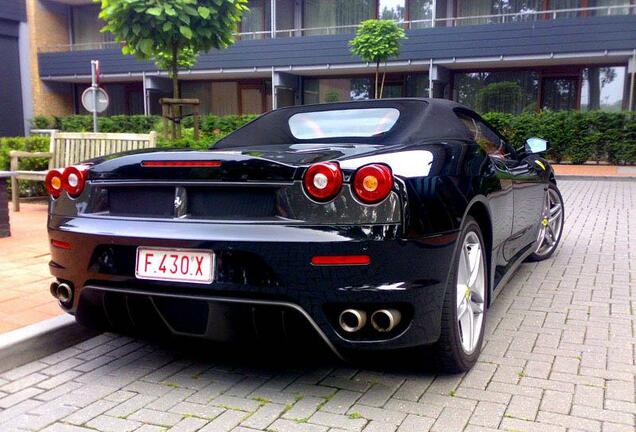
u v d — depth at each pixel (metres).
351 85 21.34
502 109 19.28
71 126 21.84
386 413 2.57
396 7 20.89
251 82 22.78
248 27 22.98
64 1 24.25
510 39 17.33
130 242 2.72
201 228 2.61
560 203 5.51
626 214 8.03
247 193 2.61
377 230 2.42
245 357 3.21
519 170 4.26
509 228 3.89
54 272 3.02
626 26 16.05
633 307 4.05
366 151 2.73
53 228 3.01
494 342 3.41
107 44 24.72
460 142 3.23
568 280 4.75
